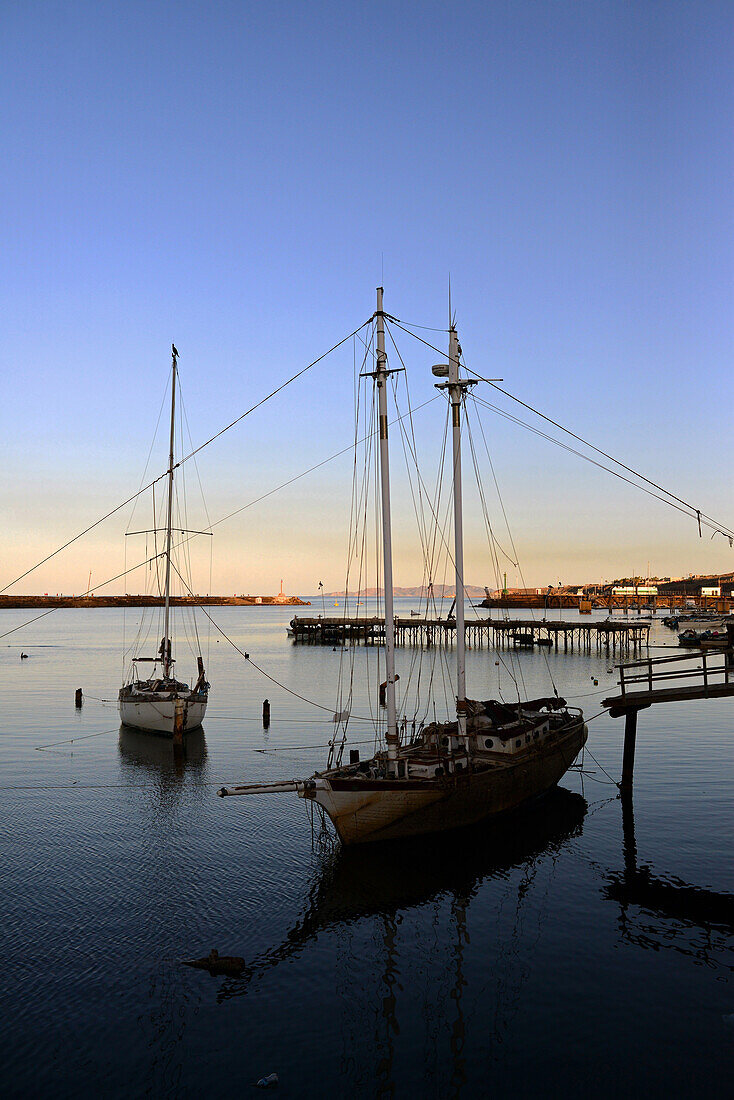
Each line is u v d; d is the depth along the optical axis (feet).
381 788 76.13
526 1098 40.65
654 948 57.88
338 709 181.47
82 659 340.80
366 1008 49.39
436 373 91.61
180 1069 42.83
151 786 107.14
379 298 81.97
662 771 114.01
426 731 96.07
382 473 80.79
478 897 67.97
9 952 56.59
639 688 219.41
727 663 92.48
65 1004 49.39
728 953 57.06
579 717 118.73
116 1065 43.14
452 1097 40.70
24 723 160.86
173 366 163.43
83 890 68.80
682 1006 49.52
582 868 74.95
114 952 56.75
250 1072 42.70
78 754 128.77
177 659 345.92
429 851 79.92
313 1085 41.73
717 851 79.30
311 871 74.13
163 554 161.79
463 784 81.46
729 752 127.54
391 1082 41.98
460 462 91.15
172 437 163.22
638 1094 40.83
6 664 312.50
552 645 413.59
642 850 79.92
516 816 91.71
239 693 216.33
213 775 113.60
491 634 483.10
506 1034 46.44
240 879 71.92
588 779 109.81
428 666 299.99
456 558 91.04
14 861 76.38
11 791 104.63
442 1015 48.57
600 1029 46.93
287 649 412.57
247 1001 50.11
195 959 55.83
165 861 76.59
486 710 100.12
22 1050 44.37
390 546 81.61
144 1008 49.11
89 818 91.76
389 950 57.67
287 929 61.31
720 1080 41.98
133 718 148.87
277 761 123.03
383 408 80.74
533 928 61.52
